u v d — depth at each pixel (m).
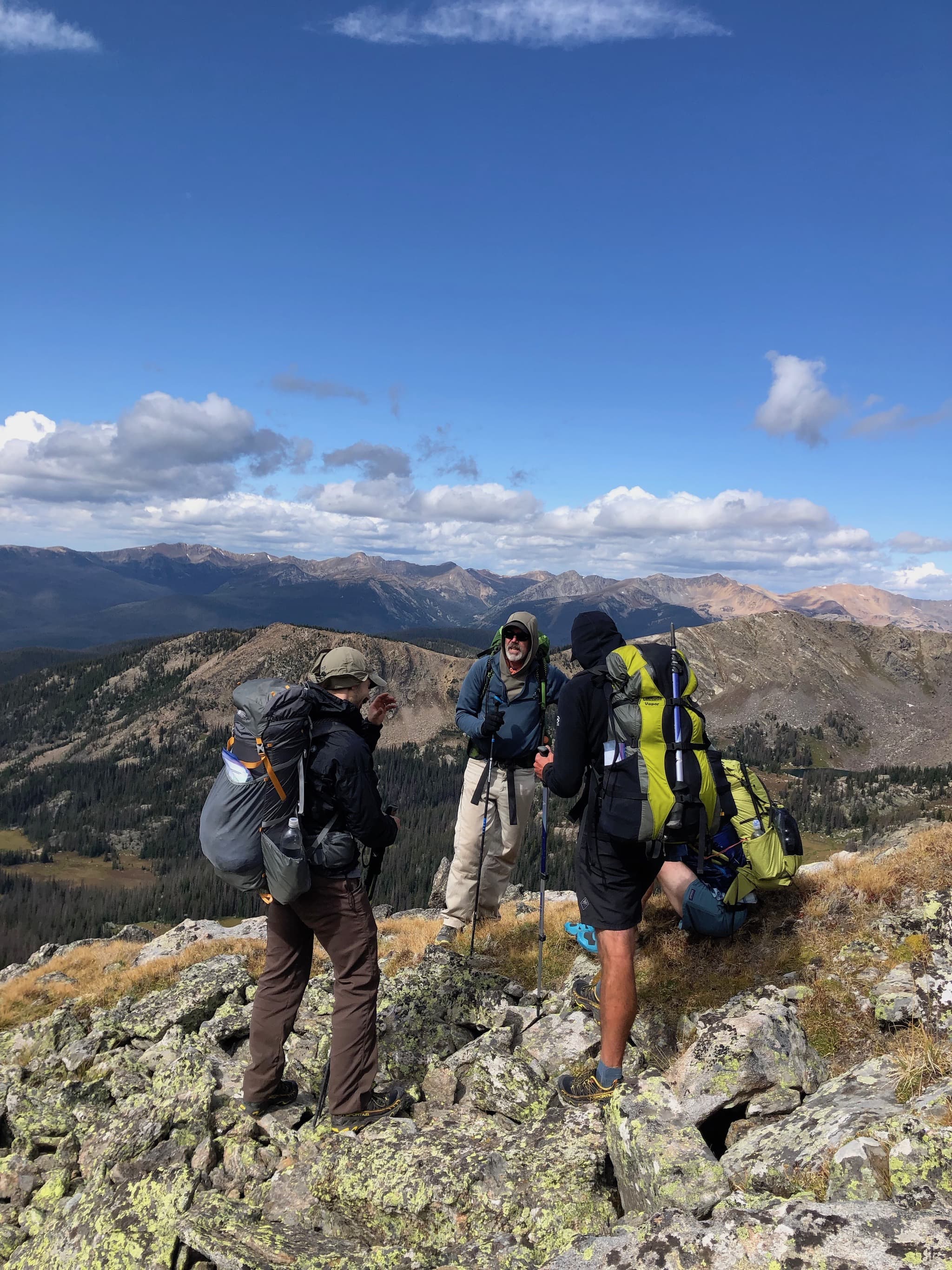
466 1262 3.96
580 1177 4.38
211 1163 5.52
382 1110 5.62
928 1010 5.24
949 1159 3.35
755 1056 5.23
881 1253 2.76
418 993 7.33
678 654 5.38
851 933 6.82
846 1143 3.87
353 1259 4.28
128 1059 8.48
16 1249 5.64
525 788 8.80
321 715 5.53
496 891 9.13
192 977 9.88
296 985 5.98
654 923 7.87
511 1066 6.00
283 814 5.31
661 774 5.04
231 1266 4.25
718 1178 3.83
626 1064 5.99
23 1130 6.85
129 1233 4.79
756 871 6.34
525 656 8.36
